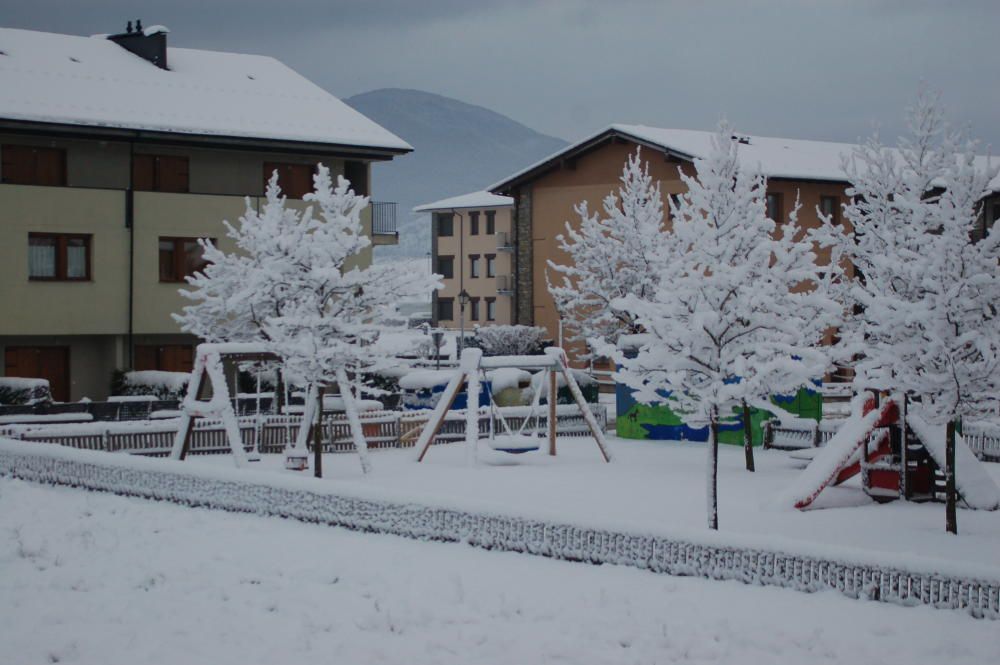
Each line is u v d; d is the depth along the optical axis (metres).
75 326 38.53
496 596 15.20
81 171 39.53
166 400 35.88
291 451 25.97
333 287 25.58
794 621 13.70
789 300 20.12
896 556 14.33
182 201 40.41
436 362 51.47
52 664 13.08
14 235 37.56
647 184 43.38
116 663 13.07
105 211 39.06
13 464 25.80
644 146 52.94
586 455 29.98
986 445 29.44
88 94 39.88
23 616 14.88
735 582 15.40
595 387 40.47
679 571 15.89
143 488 23.06
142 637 13.98
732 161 20.41
